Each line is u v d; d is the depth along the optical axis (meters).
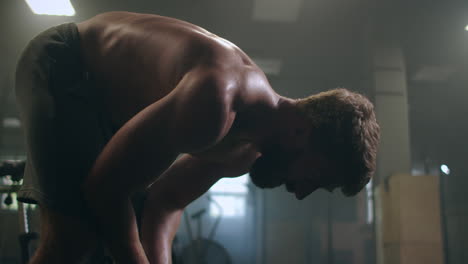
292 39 7.39
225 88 0.88
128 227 0.89
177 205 1.30
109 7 6.48
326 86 8.88
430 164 10.27
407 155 6.45
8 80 8.65
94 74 1.11
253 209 10.02
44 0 6.29
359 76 7.84
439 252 5.00
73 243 0.98
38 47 1.08
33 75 1.05
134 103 1.05
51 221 0.99
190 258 7.34
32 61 1.06
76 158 1.00
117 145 0.86
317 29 7.17
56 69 1.06
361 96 1.09
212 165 1.28
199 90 0.85
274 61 7.91
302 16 6.86
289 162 1.07
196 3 6.54
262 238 9.62
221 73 0.90
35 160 0.99
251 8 6.66
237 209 10.16
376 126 1.07
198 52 0.94
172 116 0.85
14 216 8.82
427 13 6.73
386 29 6.91
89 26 1.16
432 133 10.16
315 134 1.03
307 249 9.54
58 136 1.00
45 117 1.00
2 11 6.67
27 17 6.81
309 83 8.86
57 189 0.97
